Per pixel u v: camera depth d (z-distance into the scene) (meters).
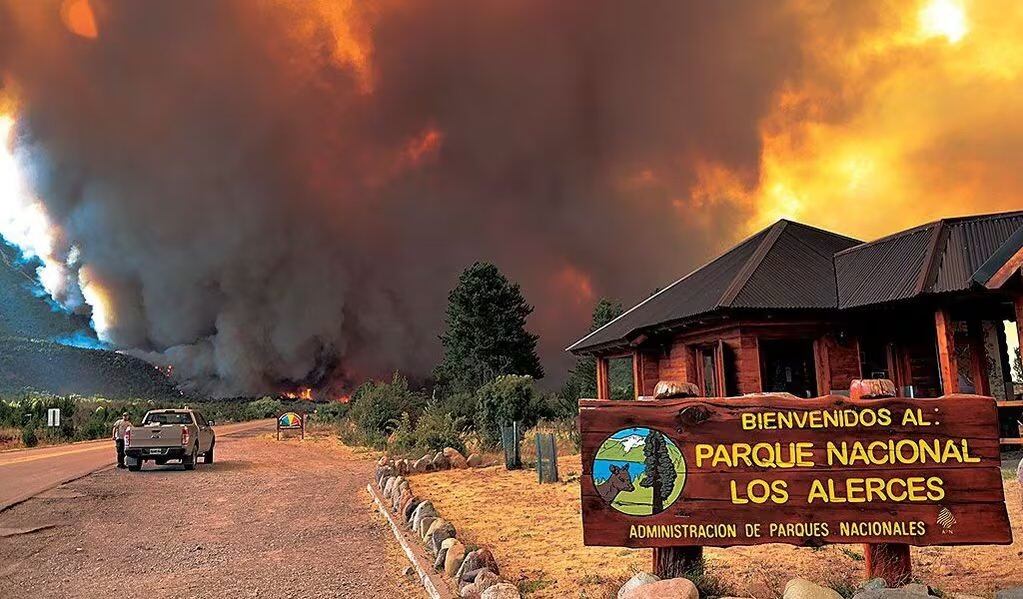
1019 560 6.23
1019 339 11.30
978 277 11.23
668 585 4.88
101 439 39.91
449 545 7.40
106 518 11.76
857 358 15.57
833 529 4.97
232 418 74.25
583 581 6.47
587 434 5.20
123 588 7.23
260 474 18.95
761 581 5.45
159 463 20.94
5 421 37.66
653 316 19.39
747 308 15.06
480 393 23.45
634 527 5.09
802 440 5.07
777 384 19.06
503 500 12.00
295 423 38.09
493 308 66.38
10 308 157.50
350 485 16.28
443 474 16.55
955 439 4.99
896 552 5.12
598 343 22.11
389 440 27.64
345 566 8.03
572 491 12.83
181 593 7.01
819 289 16.03
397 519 10.56
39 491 15.35
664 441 5.14
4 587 7.32
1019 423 13.46
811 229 19.78
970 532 4.89
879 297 14.15
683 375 18.44
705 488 5.08
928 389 15.69
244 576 7.66
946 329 13.29
